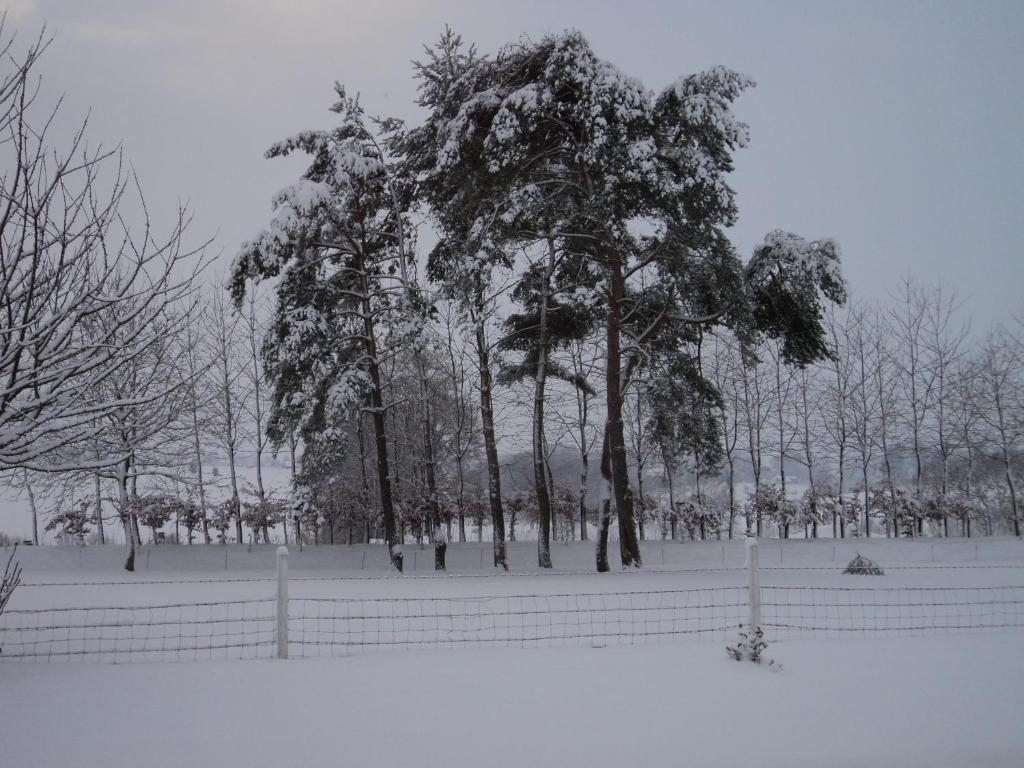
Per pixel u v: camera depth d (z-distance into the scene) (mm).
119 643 9836
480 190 22188
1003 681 7395
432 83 26250
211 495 33625
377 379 27141
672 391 25562
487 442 27234
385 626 10648
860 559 19359
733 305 21594
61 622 11547
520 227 22781
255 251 23141
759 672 7637
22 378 7336
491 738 5770
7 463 7625
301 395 26281
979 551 28375
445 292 24016
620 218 19781
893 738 5871
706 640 9617
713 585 15758
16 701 6680
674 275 21812
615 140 18922
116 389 12492
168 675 7531
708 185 18781
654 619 11211
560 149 21766
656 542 32562
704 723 6125
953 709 6551
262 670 7719
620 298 22688
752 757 5465
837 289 20906
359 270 27031
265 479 43250
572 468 44938
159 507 28469
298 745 5621
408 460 35531
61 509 30344
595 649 8727
